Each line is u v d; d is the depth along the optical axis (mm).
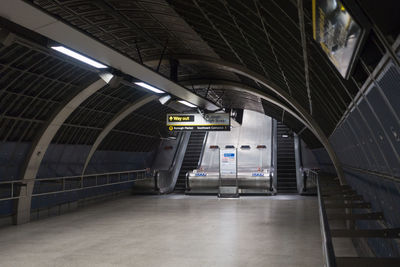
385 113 3441
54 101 11609
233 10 5816
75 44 7004
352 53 2764
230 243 9367
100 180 17875
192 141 27141
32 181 12281
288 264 7520
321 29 2955
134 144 21188
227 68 11359
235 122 24625
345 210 10211
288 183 22188
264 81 10586
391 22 2191
